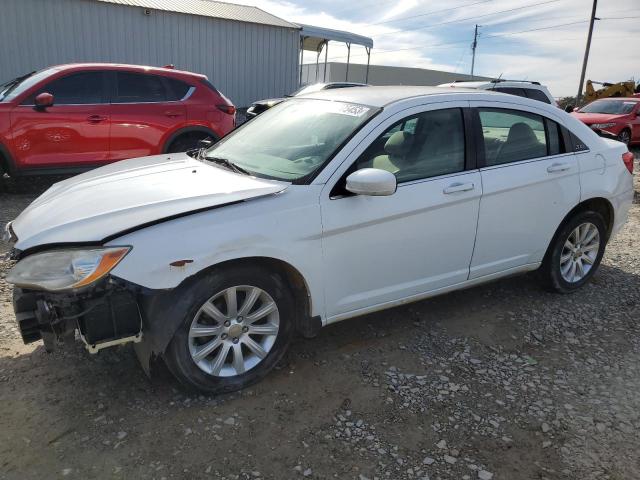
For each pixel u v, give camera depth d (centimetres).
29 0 1391
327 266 323
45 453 258
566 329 408
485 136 391
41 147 732
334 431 282
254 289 305
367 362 350
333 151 332
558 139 435
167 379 321
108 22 1505
